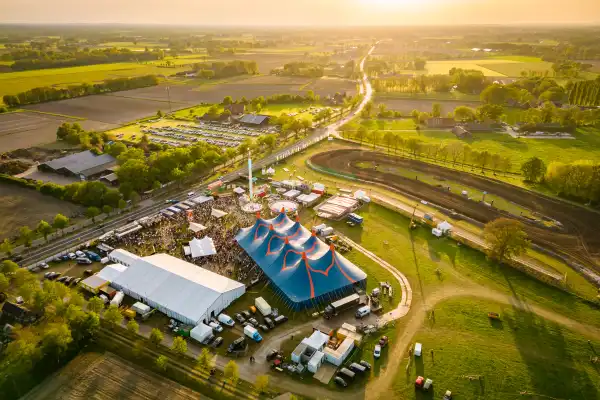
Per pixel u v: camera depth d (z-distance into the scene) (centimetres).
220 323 9694
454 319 9781
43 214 14925
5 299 10419
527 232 13662
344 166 19762
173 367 8419
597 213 14925
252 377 8181
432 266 11956
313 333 9219
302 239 12269
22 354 8138
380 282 11200
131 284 10681
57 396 7794
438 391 7862
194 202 15775
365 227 14225
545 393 7862
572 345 9019
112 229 13825
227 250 12581
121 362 8581
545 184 17425
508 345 8994
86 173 18438
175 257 12056
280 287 10381
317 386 7994
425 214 14450
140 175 17125
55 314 9488
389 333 9375
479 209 15325
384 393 7838
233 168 19612
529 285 11044
